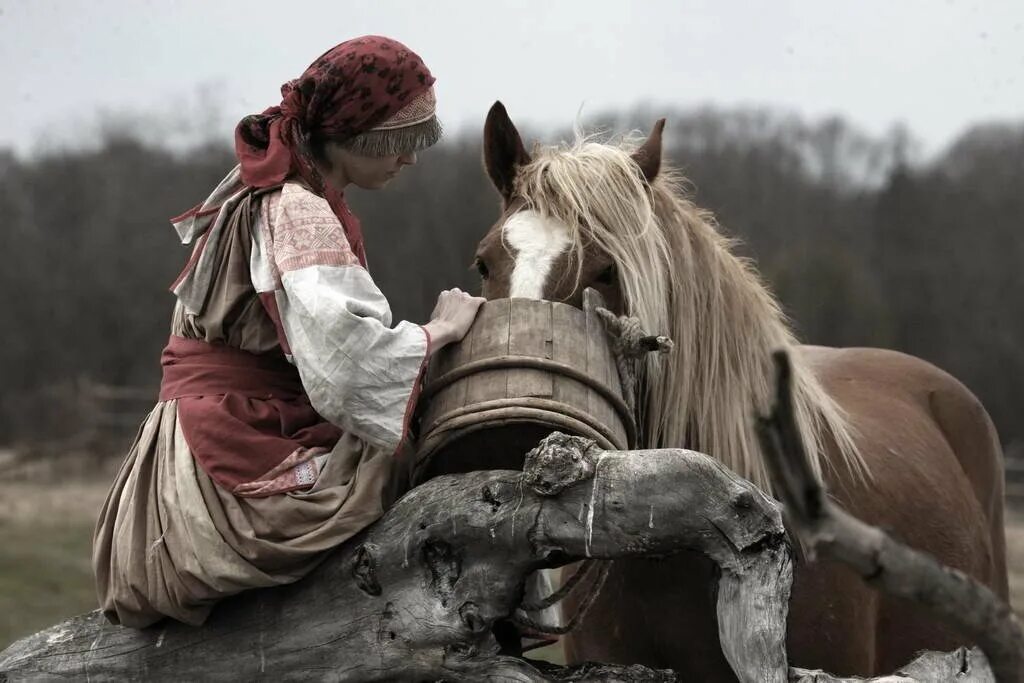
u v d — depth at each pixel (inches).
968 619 80.1
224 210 121.9
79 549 486.0
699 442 140.2
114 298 1085.8
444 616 112.3
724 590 108.7
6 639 327.3
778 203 1348.4
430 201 1064.2
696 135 1641.2
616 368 125.5
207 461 116.3
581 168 136.9
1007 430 1029.2
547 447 111.2
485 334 121.5
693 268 141.9
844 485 155.2
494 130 148.6
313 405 113.4
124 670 119.9
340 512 115.0
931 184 1384.1
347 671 114.7
